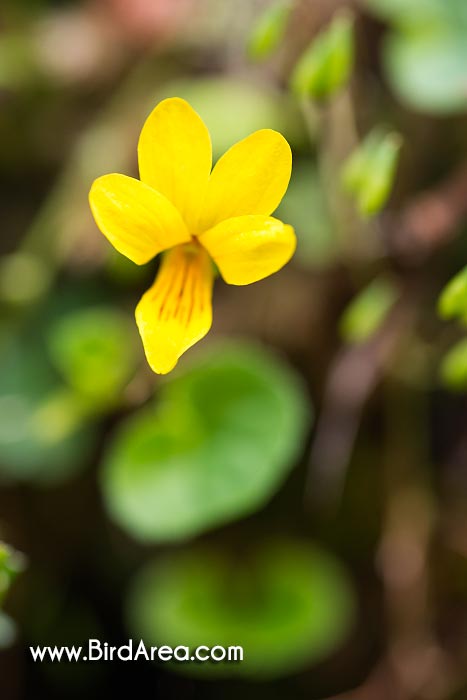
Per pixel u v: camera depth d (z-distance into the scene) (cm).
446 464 22
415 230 20
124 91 22
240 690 23
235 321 21
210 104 21
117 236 16
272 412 20
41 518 23
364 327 20
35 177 22
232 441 20
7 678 23
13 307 21
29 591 23
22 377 21
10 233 22
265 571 22
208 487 19
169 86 21
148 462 20
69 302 22
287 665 22
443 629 22
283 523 23
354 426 21
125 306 22
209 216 16
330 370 22
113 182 16
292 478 22
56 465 21
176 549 23
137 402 21
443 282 21
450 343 21
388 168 17
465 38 20
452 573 22
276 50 21
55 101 22
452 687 21
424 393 21
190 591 21
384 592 22
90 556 23
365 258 21
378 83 21
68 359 21
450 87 19
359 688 22
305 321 21
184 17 21
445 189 20
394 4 20
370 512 22
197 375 20
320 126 20
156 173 16
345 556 23
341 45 18
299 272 21
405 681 21
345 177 18
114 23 22
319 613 21
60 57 22
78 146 22
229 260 16
